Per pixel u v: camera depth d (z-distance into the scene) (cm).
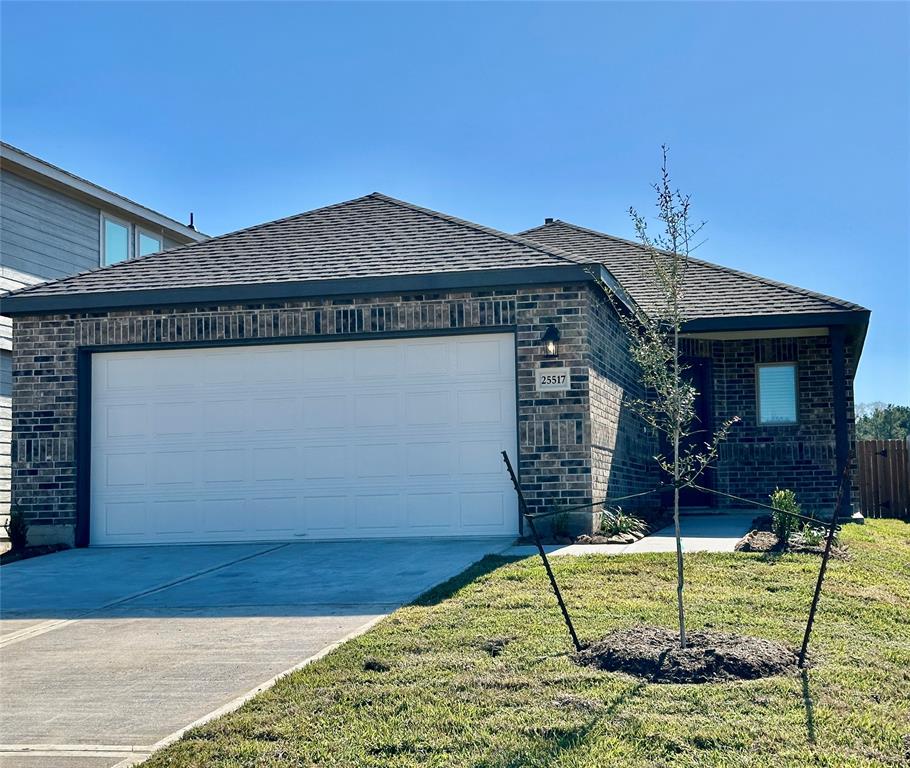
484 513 1285
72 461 1377
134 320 1379
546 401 1257
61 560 1258
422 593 899
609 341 1409
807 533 1073
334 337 1327
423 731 529
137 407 1387
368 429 1326
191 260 1473
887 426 4356
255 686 650
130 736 566
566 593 843
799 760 477
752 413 1719
